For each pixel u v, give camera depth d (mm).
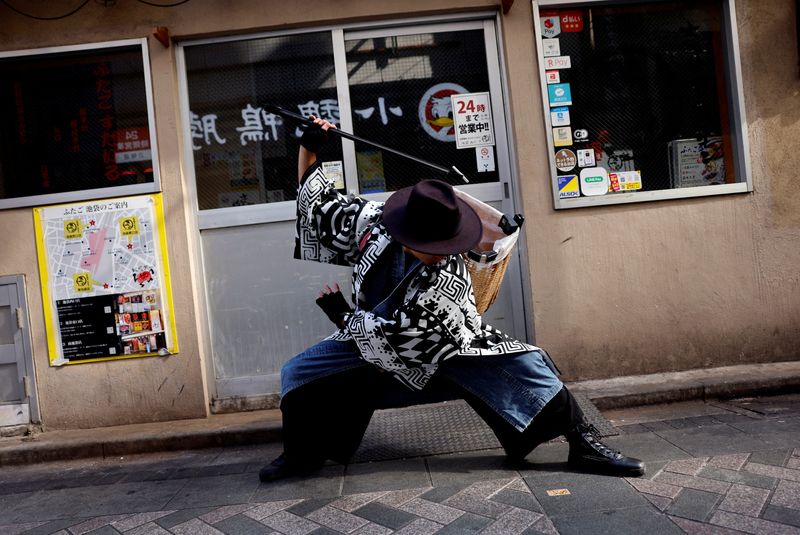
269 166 4469
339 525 2543
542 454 3199
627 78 4457
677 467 2869
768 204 4406
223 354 4426
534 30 4324
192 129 4457
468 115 4480
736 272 4395
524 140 4316
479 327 2814
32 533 2744
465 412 3943
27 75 4402
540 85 4324
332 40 4426
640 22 4469
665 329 4359
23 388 4266
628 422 3672
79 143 4395
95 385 4270
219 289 4426
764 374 4094
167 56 4273
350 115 4449
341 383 2965
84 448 3873
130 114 4375
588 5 4406
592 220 4340
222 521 2688
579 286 4328
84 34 4281
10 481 3586
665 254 4363
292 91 4457
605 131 4418
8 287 4277
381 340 2617
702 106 4461
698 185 4484
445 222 2373
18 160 4410
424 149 4488
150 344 4270
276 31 4406
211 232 4418
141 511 2895
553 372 2920
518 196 4402
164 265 4270
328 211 2838
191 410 4262
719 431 3352
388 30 4457
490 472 2994
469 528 2418
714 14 4441
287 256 4414
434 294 2549
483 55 4488
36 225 4281
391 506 2688
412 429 3705
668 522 2336
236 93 4461
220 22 4285
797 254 4414
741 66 4410
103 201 4281
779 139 4418
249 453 3736
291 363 3020
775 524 2264
